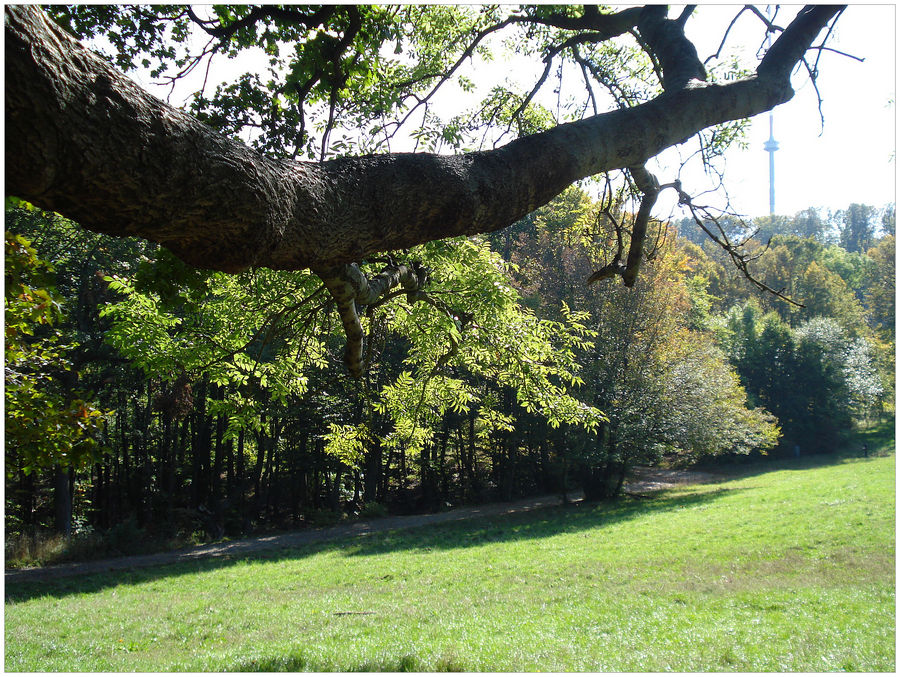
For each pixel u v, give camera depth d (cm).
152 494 3316
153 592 1741
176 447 3541
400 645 1046
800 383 5356
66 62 114
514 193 214
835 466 4219
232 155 144
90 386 2714
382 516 3422
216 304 856
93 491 3453
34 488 3012
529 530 2581
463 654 976
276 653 1021
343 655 991
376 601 1432
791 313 6450
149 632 1215
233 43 503
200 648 1093
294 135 512
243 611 1384
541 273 3141
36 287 650
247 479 3650
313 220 171
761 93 303
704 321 4672
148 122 125
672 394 3186
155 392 3086
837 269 7762
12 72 103
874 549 1616
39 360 674
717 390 3266
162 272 455
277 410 2553
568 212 1059
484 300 851
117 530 2630
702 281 4753
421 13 692
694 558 1706
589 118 250
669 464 4884
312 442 3353
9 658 1029
